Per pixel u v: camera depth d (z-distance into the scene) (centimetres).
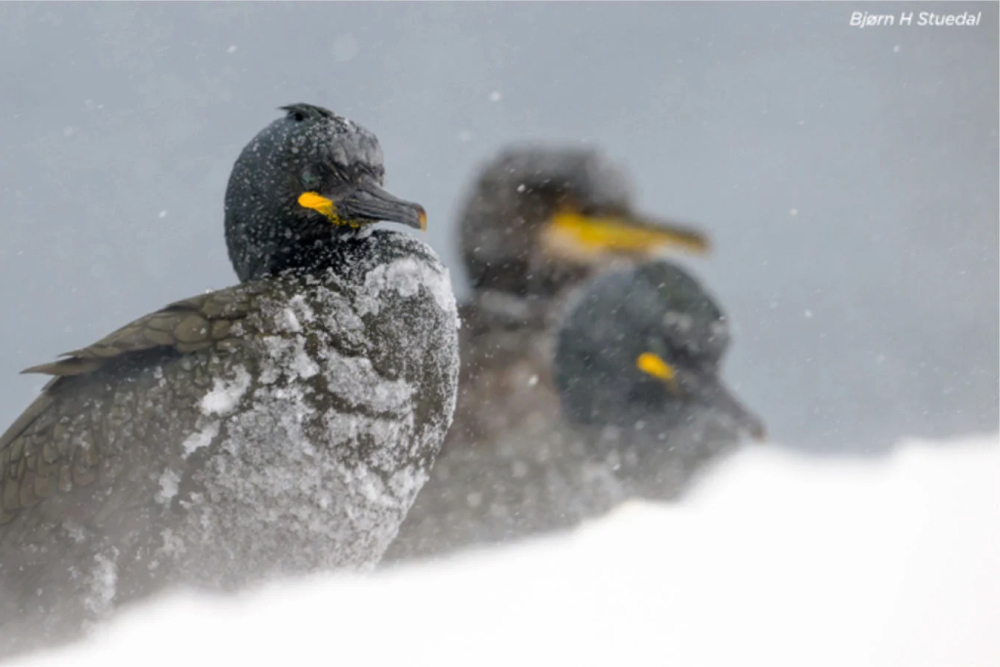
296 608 1009
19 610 989
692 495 1288
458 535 1194
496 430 1292
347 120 1101
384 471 1019
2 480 995
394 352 1015
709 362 1378
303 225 1070
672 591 1040
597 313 1372
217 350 979
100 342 998
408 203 1066
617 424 1336
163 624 990
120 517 970
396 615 1001
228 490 977
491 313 1507
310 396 987
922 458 1389
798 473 1345
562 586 1059
